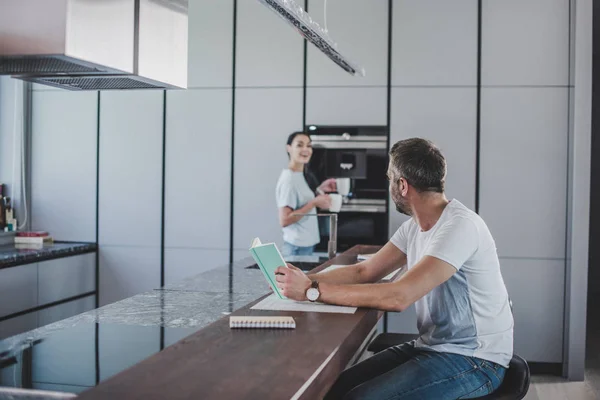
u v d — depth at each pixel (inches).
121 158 209.8
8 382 58.4
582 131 184.9
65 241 214.2
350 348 75.4
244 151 203.6
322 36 124.0
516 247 193.5
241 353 65.4
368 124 197.6
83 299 206.4
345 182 195.6
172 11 114.1
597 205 337.1
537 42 191.3
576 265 186.7
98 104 210.5
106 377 60.4
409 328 196.9
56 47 85.7
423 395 81.0
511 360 92.6
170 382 55.5
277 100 201.5
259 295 110.0
